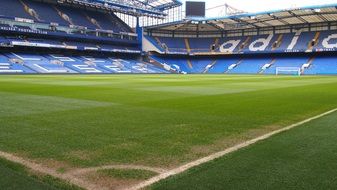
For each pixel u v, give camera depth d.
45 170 5.03
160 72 73.12
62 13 71.12
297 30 75.25
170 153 5.89
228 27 78.88
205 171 4.82
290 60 72.06
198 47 82.31
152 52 80.44
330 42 68.00
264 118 9.60
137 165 5.23
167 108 11.63
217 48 80.50
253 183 4.32
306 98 15.36
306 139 6.75
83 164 5.30
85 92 17.94
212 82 30.30
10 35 62.03
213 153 5.85
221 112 10.76
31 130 7.79
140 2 78.88
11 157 5.67
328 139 6.73
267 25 76.06
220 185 4.27
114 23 79.69
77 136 7.19
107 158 5.61
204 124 8.62
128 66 71.31
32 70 54.81
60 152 5.96
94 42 73.12
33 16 64.75
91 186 4.42
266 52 73.31
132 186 4.39
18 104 12.51
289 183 4.32
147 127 8.19
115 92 18.09
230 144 6.50
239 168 4.92
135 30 82.06
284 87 23.47
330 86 24.86
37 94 16.58
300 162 5.16
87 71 61.19
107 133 7.49
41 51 66.06
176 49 80.81
